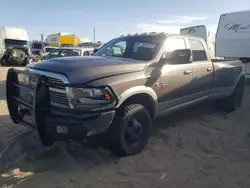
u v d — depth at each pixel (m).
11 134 4.79
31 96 3.82
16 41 24.42
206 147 4.46
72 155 4.00
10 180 3.28
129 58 4.65
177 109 5.01
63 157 3.85
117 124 3.80
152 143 4.59
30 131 4.91
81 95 3.47
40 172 3.50
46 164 3.69
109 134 3.84
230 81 6.41
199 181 3.40
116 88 3.68
